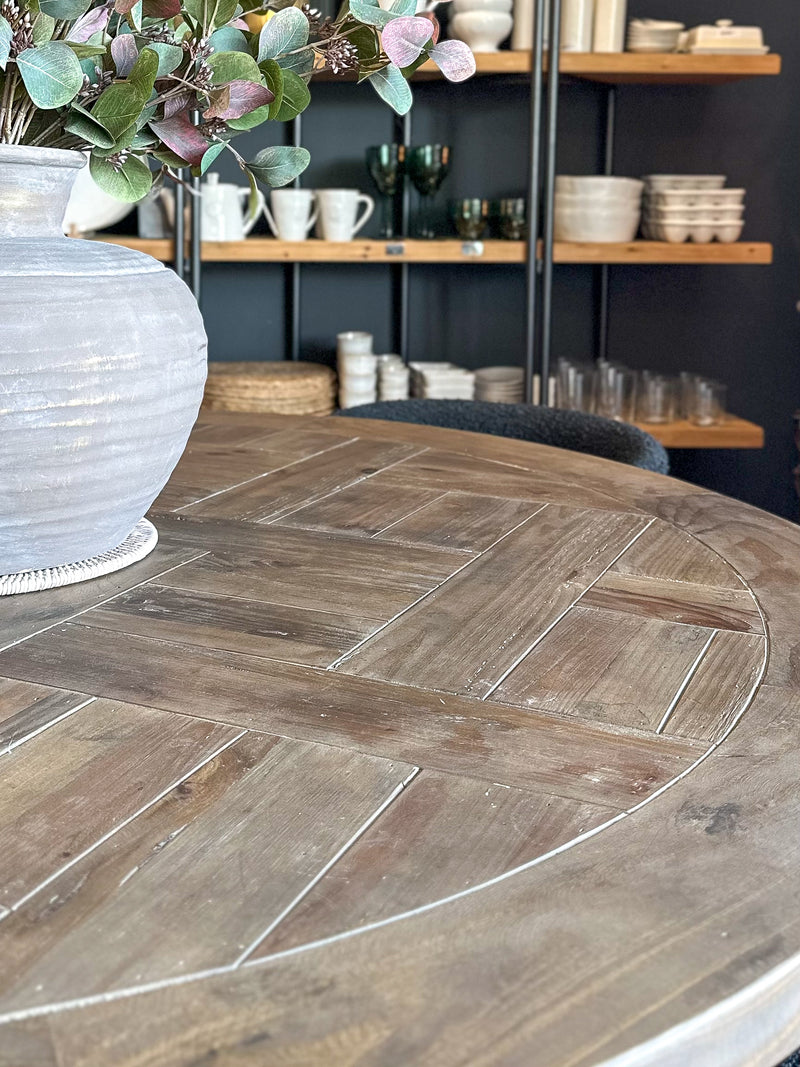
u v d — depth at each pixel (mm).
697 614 790
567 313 3146
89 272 767
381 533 983
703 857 479
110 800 524
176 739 586
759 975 404
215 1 800
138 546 909
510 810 517
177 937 422
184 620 767
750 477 3230
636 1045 369
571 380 2799
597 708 632
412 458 1280
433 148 2699
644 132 3049
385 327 3152
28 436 740
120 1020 377
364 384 2809
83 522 814
